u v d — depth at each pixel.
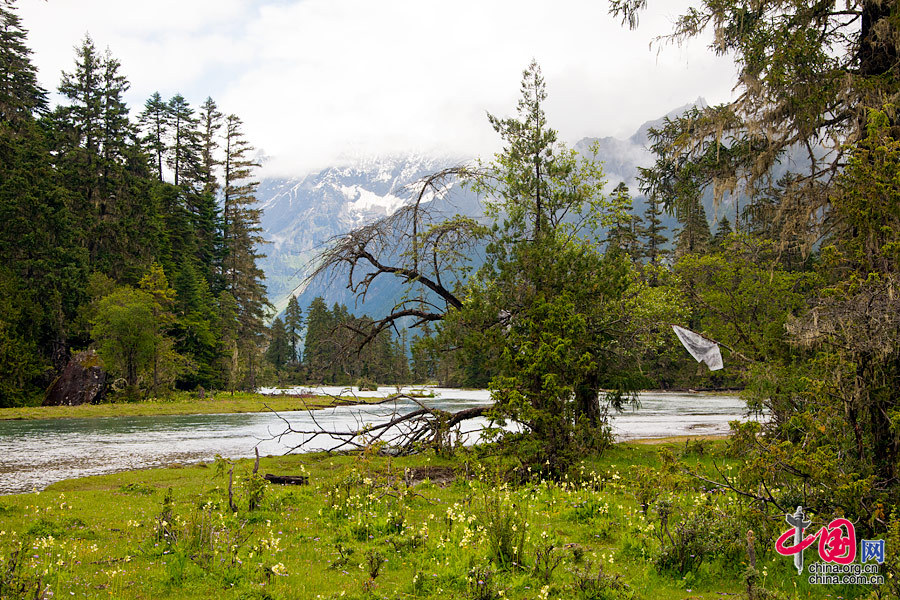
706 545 7.85
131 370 53.22
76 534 9.58
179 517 9.56
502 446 15.70
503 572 7.58
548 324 15.50
